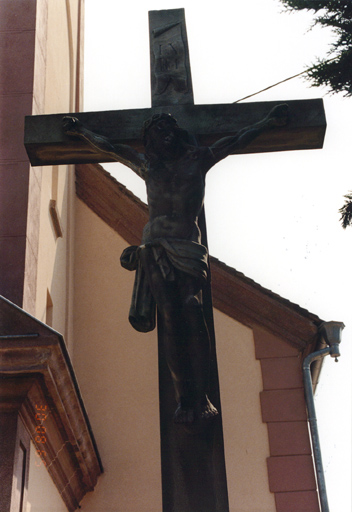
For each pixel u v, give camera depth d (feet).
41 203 28.40
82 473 28.40
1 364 19.88
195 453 12.65
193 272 12.99
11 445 19.48
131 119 15.80
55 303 31.30
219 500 12.41
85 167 37.96
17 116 27.14
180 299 13.03
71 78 39.24
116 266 36.14
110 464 31.48
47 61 31.37
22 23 29.30
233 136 15.08
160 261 13.15
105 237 36.83
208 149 14.56
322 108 15.80
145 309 13.44
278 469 31.09
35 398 20.63
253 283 34.35
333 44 16.48
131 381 33.35
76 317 35.01
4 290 24.04
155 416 32.53
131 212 36.78
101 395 33.12
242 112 15.85
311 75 16.61
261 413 32.14
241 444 31.63
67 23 38.60
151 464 31.45
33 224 26.12
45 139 15.65
